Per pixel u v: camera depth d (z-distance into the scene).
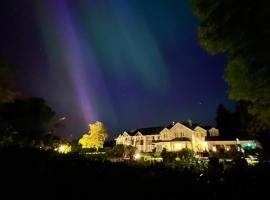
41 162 4.71
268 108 6.18
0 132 10.91
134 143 59.97
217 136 51.91
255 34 5.57
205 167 6.07
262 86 5.82
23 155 4.91
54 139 28.44
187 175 5.16
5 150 4.96
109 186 4.45
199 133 51.53
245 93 6.17
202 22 6.71
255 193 5.85
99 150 45.41
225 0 6.08
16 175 4.33
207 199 5.16
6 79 9.54
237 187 5.69
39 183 4.33
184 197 4.89
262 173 6.30
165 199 4.70
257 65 5.69
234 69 6.23
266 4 5.26
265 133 18.20
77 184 4.38
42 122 29.52
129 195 4.48
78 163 4.95
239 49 6.04
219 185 5.46
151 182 4.70
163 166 5.37
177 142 49.34
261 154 19.25
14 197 4.20
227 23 6.07
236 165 6.75
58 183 4.37
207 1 6.54
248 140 42.50
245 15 5.65
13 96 9.88
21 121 27.31
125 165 5.12
